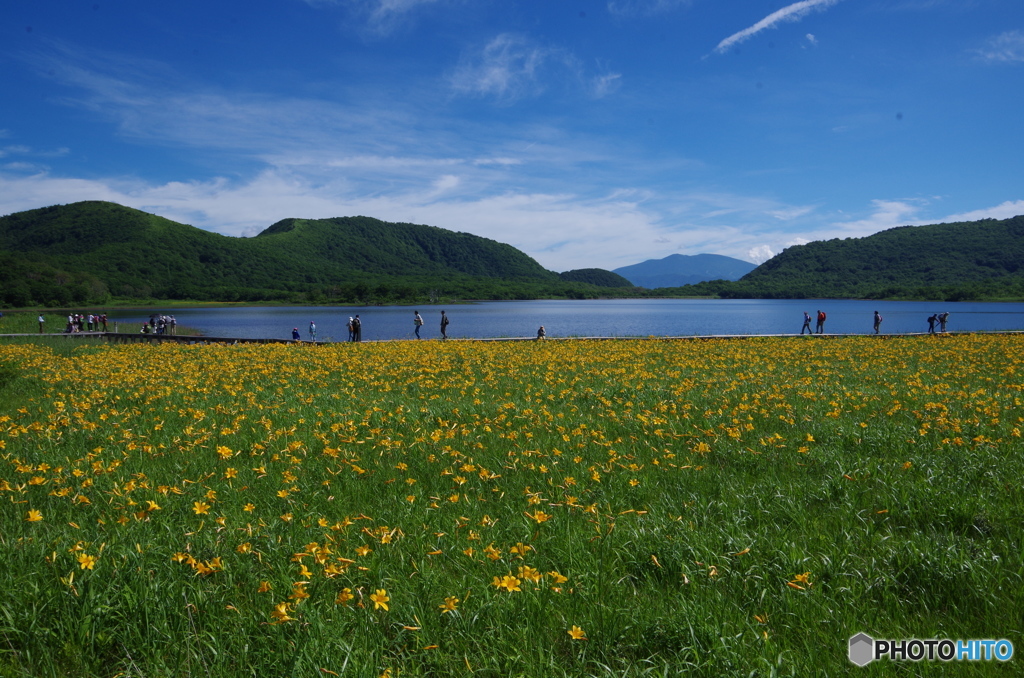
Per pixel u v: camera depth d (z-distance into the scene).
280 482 6.19
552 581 3.92
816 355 21.09
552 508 5.51
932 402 10.00
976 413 9.12
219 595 3.81
